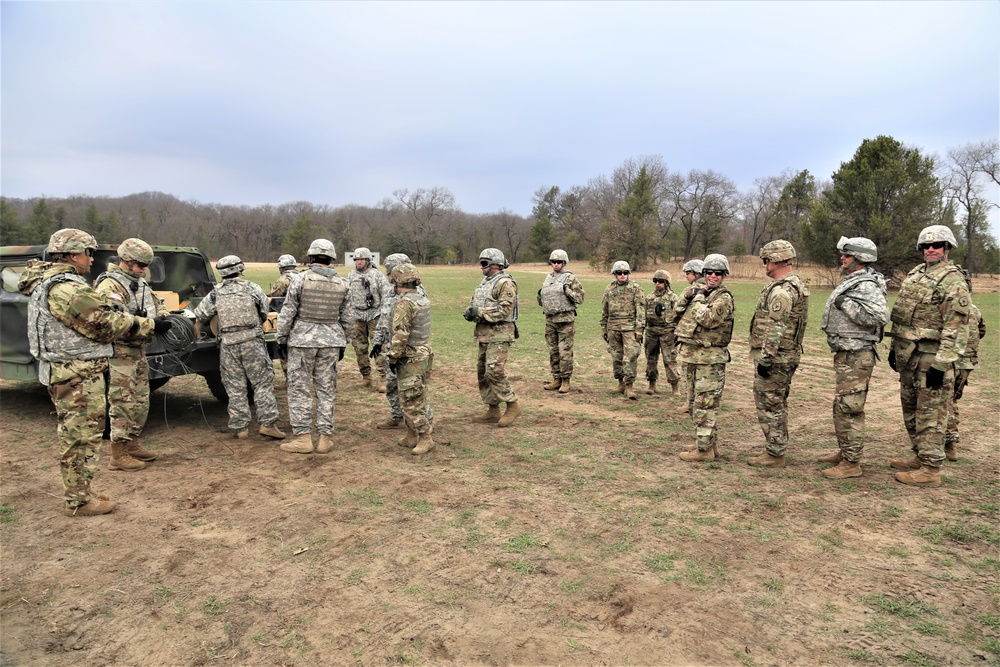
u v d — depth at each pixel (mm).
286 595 3312
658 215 68875
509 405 6770
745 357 11703
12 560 3709
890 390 8641
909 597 3256
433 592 3332
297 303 5707
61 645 2904
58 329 4215
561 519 4262
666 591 3336
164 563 3668
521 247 102812
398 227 96125
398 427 6699
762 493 4723
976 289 32969
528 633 2980
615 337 8273
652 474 5180
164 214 94750
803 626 3023
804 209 71375
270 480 5051
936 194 33031
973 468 5258
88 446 4328
